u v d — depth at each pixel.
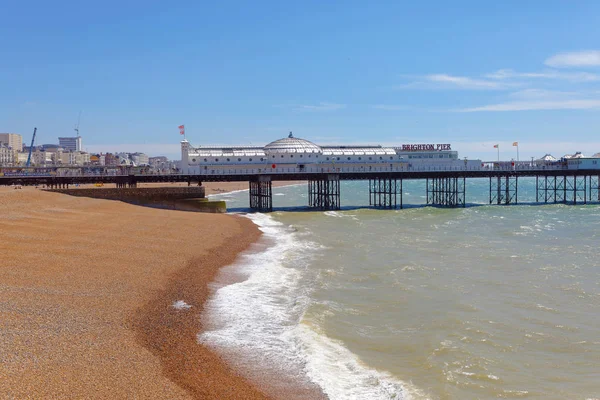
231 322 23.33
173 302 25.47
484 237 52.44
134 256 34.59
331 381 17.64
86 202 62.50
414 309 26.50
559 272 35.50
